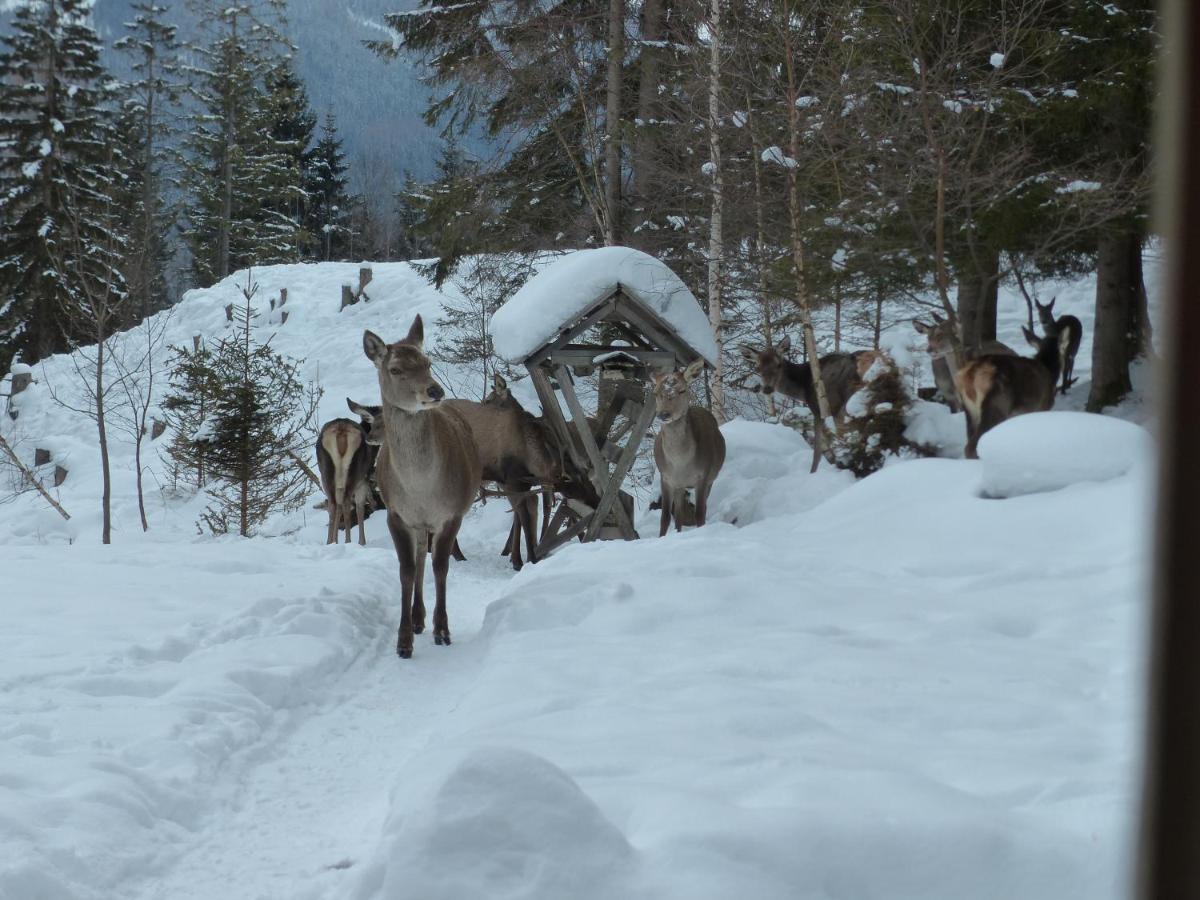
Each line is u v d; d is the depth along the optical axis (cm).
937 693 471
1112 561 696
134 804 403
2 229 3712
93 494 2286
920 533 829
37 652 639
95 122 3972
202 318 3538
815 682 497
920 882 280
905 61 1407
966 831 287
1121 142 1453
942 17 1390
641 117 1928
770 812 301
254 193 5562
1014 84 1461
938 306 1559
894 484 968
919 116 1331
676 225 1931
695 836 288
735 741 396
